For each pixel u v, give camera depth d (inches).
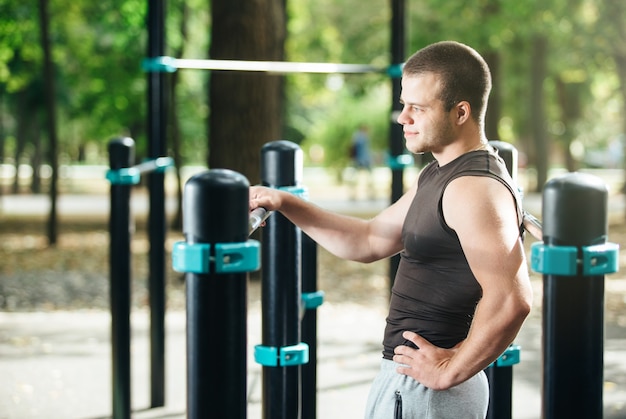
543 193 92.4
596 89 1222.3
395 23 235.3
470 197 92.4
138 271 488.4
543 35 816.9
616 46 793.6
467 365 92.7
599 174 1758.1
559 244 90.9
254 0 437.4
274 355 119.6
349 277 467.5
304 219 114.5
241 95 439.8
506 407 129.0
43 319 350.9
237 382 76.9
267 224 120.1
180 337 314.3
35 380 253.3
